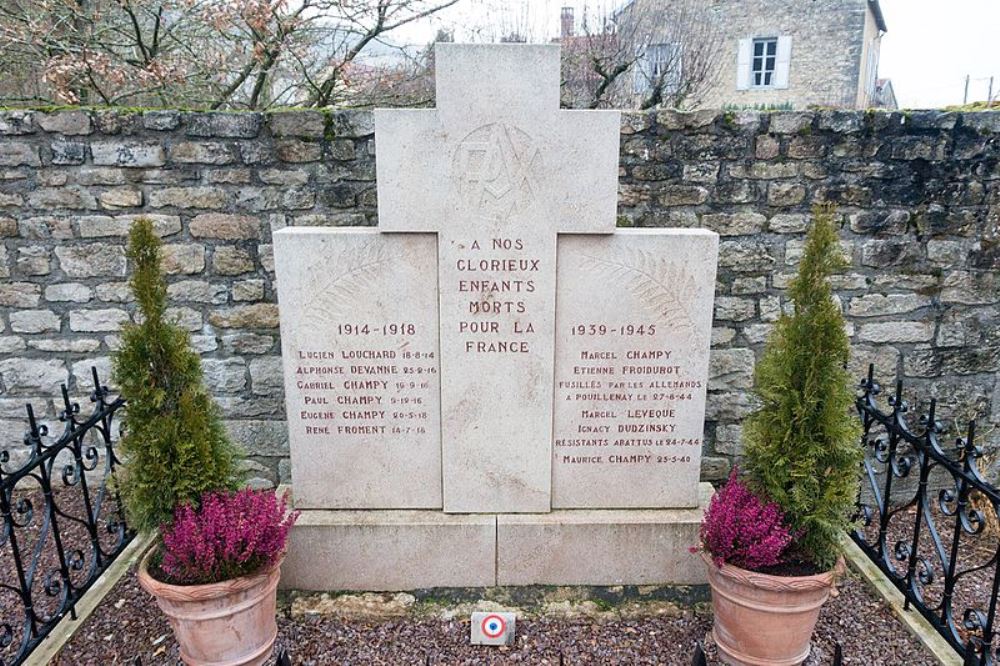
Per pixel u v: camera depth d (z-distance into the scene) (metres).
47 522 3.04
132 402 2.83
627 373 3.46
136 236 2.75
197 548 2.71
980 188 4.06
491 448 3.51
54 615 3.09
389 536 3.49
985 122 3.97
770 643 2.88
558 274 3.32
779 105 17.06
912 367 4.36
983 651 2.73
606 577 3.59
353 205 4.16
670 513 3.61
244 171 4.09
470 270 3.27
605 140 3.12
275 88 8.23
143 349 2.82
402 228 3.22
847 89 17.62
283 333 3.39
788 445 2.88
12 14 5.67
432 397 3.49
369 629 3.29
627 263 3.30
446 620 3.36
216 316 4.30
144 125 3.99
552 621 3.34
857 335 4.32
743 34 17.69
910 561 3.27
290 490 3.76
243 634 2.87
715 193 4.15
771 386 2.94
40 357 4.36
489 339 3.36
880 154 4.04
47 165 4.02
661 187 4.15
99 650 3.10
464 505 3.59
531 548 3.53
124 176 4.06
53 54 6.05
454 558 3.54
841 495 2.82
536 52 3.01
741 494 3.01
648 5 11.58
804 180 4.10
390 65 8.30
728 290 4.29
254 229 4.18
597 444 3.56
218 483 2.97
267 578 2.88
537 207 3.20
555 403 3.50
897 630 3.24
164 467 2.83
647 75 10.40
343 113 4.03
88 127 3.97
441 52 3.00
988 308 4.27
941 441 4.46
